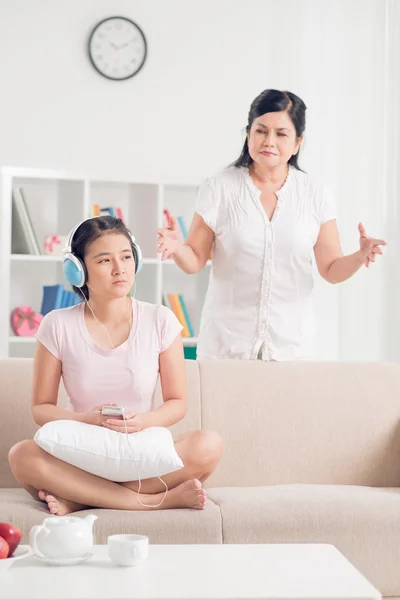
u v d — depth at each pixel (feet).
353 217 17.07
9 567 6.14
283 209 10.48
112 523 7.86
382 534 8.21
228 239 10.49
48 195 17.97
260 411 10.00
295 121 10.33
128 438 8.19
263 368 10.32
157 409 8.76
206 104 18.75
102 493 8.20
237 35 18.86
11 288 17.79
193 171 18.70
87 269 8.85
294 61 17.31
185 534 7.93
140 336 9.01
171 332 9.11
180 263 10.44
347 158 17.11
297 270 10.58
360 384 10.34
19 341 16.56
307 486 9.36
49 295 17.06
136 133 18.48
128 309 9.16
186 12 18.70
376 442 10.08
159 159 18.57
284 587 5.60
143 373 8.91
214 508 8.23
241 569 6.02
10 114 18.02
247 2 18.90
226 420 9.91
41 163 18.12
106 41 18.35
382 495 8.78
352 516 8.23
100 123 18.35
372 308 16.79
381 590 8.18
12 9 18.03
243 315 10.58
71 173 16.83
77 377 8.87
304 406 10.10
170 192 18.53
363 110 17.13
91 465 8.14
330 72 17.20
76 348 8.90
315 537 8.12
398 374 10.53
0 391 9.75
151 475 8.24
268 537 8.06
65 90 18.21
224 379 10.14
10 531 6.51
